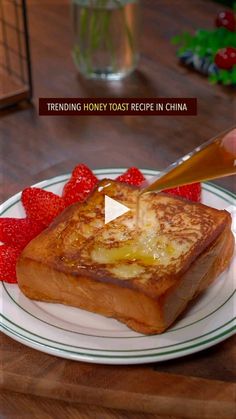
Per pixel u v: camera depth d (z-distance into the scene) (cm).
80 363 36
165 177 40
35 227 42
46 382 35
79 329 37
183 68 64
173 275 37
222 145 40
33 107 59
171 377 35
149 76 63
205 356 36
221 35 64
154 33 68
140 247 39
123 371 36
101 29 60
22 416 35
